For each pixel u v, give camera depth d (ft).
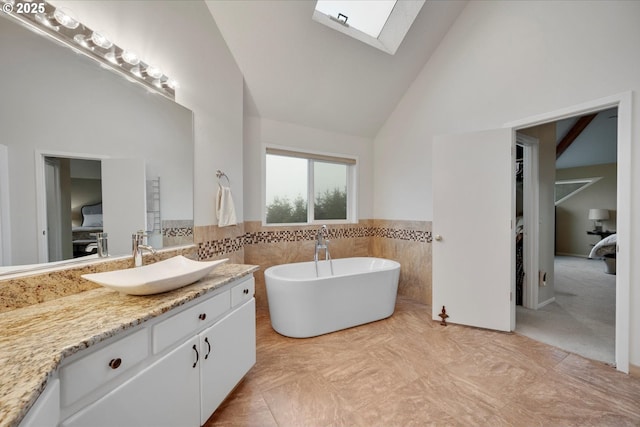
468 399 5.07
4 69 3.62
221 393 4.64
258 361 6.40
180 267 5.26
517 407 4.84
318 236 10.44
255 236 9.80
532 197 9.78
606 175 20.40
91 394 2.66
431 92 10.10
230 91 8.04
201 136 7.00
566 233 22.75
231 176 8.11
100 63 4.78
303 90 9.61
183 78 6.50
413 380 5.65
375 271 8.64
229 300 4.94
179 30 6.40
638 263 5.57
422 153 10.53
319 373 5.91
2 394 1.77
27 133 3.84
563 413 4.68
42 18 4.01
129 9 5.36
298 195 11.25
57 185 4.16
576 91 6.46
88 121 4.59
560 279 14.14
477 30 8.60
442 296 8.61
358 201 12.33
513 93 7.72
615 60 5.84
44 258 3.97
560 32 6.73
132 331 3.08
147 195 5.59
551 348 6.92
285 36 8.05
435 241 8.70
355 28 9.17
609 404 4.88
